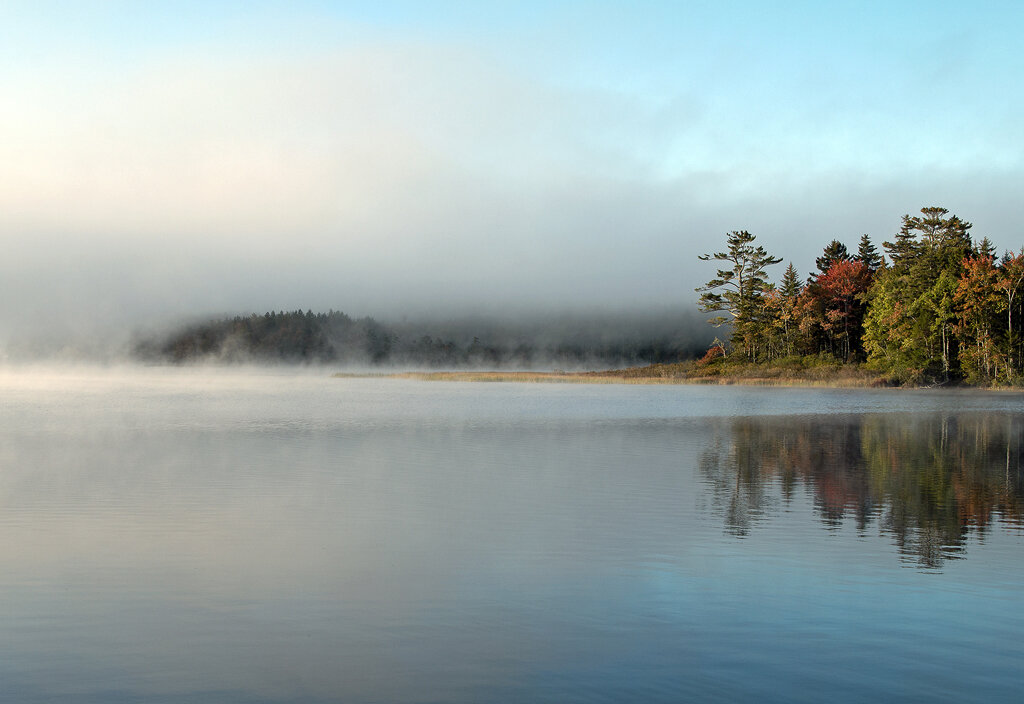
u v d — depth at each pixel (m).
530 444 33.53
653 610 11.82
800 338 124.25
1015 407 62.16
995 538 16.23
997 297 93.31
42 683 9.34
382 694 9.09
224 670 9.72
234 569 13.99
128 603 12.14
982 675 9.53
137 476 24.33
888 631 10.94
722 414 53.12
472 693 9.10
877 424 45.31
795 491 21.88
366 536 16.41
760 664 9.84
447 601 12.25
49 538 16.19
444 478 24.08
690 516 18.45
